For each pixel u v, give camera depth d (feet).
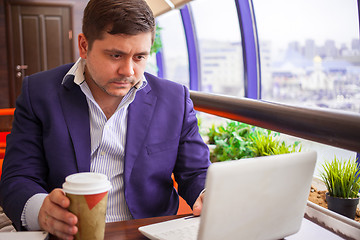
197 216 3.47
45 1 23.41
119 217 4.18
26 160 4.03
